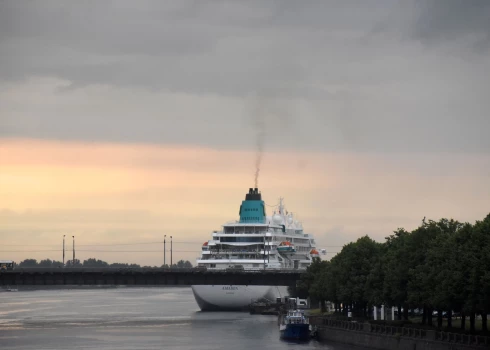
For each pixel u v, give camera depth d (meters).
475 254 162.75
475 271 159.12
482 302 157.38
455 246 173.00
